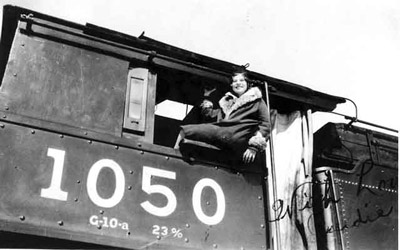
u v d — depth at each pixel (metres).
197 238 4.99
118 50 5.46
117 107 5.21
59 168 4.64
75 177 4.68
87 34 5.38
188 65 5.77
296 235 5.88
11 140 4.56
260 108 5.58
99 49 5.38
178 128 7.30
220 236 5.12
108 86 5.27
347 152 6.70
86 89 5.15
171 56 5.75
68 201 4.56
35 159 4.58
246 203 5.44
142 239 4.73
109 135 5.00
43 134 4.72
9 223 4.25
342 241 6.09
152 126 5.35
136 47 5.59
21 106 4.79
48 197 4.49
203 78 5.88
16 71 4.93
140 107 5.38
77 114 5.00
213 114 5.89
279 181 5.97
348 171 6.57
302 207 5.94
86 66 5.25
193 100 6.30
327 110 6.65
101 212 4.65
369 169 6.60
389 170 6.86
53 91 5.00
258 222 5.42
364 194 6.52
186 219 5.02
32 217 4.37
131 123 5.26
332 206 6.23
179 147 5.32
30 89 4.91
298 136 6.27
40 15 5.24
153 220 4.85
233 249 5.13
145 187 4.95
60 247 4.64
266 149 6.00
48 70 5.07
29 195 4.43
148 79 5.54
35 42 5.14
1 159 4.45
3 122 4.61
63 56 5.20
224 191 5.36
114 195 4.78
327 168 6.37
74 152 4.77
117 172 4.88
